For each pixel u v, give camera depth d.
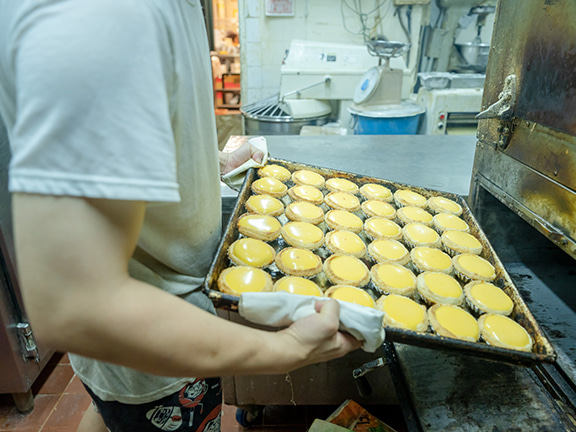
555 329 1.01
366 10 3.54
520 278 1.22
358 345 0.66
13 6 0.40
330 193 1.27
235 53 5.42
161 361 0.45
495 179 1.13
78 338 0.42
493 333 0.77
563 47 0.81
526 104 0.96
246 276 0.83
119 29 0.41
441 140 2.17
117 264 0.43
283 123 3.00
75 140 0.39
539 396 0.85
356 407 1.35
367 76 2.78
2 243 1.32
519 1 0.96
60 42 0.39
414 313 0.83
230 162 1.29
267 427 1.58
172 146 0.45
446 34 3.45
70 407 1.65
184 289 0.75
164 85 0.45
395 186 1.34
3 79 0.47
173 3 0.51
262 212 1.11
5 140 1.26
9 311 1.41
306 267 0.93
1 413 1.62
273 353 0.55
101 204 0.41
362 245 1.04
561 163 0.85
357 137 2.22
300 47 2.99
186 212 0.67
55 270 0.40
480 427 0.80
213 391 0.90
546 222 0.90
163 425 0.84
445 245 1.06
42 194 0.39
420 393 0.87
